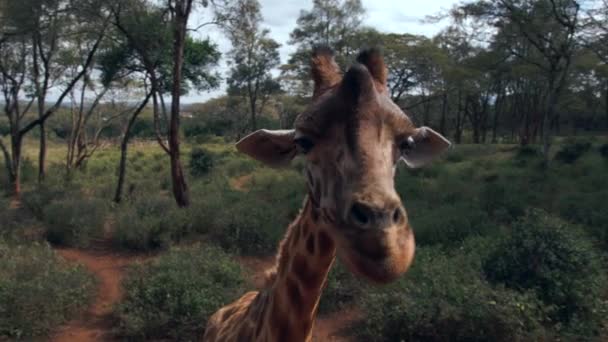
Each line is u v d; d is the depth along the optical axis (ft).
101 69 67.10
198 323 26.45
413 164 9.55
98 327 28.19
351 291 30.01
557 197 51.29
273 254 40.42
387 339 25.50
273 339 9.02
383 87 7.79
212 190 65.16
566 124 202.08
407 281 27.96
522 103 170.60
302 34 118.83
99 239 45.65
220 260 32.89
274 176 75.87
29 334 26.30
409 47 119.03
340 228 6.68
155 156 115.14
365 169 6.63
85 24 66.64
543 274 26.81
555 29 82.43
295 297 8.76
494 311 24.00
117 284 34.96
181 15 51.57
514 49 110.01
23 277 29.86
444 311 24.52
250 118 200.64
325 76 8.13
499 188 54.49
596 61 121.49
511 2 82.43
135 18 55.98
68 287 29.30
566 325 25.22
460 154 102.53
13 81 71.46
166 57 59.52
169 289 27.86
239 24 55.57
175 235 43.70
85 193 66.64
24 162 87.15
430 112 192.44
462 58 138.51
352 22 117.60
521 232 29.17
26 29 62.39
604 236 37.06
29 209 54.39
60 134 199.62
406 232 6.25
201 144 160.56
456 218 40.96
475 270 28.94
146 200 51.88
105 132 183.73
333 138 7.13
